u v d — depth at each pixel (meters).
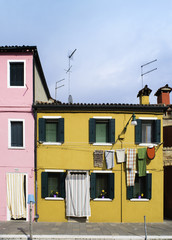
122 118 10.90
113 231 9.13
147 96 12.30
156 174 10.79
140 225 10.06
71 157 10.68
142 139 11.11
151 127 11.18
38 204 10.48
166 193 13.16
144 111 10.90
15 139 10.84
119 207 10.56
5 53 10.88
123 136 10.73
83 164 10.67
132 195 10.61
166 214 13.05
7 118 10.72
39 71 12.67
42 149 10.68
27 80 10.83
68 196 10.43
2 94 10.79
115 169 10.69
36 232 8.85
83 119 10.84
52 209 10.48
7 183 10.53
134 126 10.88
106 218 10.49
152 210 10.63
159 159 10.86
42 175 10.51
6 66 10.84
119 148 10.77
